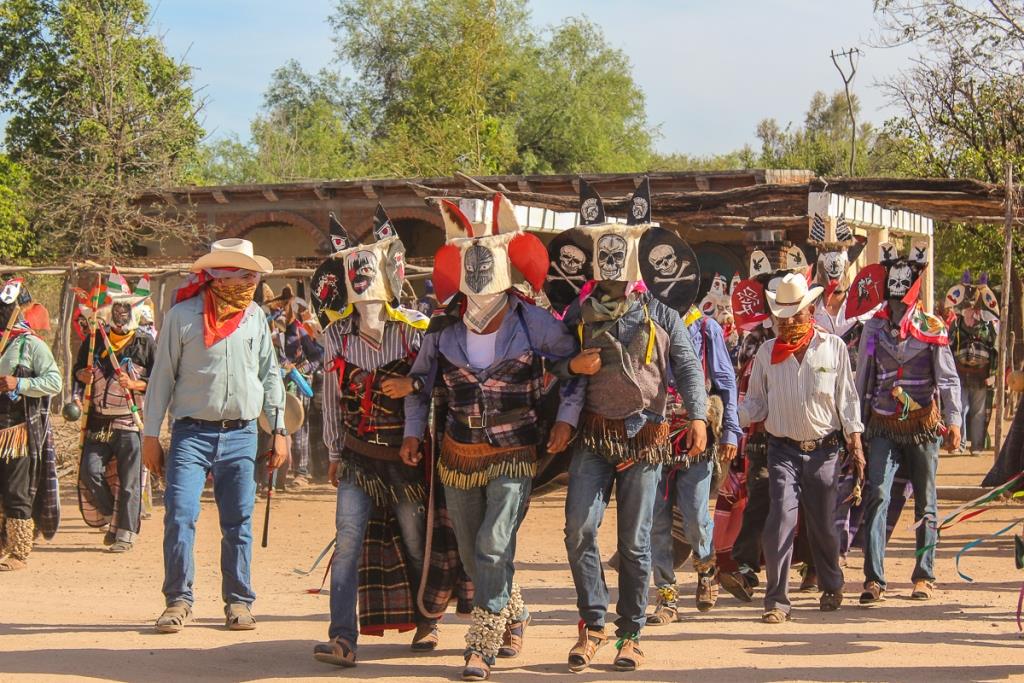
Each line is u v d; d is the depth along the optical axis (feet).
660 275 19.24
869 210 53.21
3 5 104.83
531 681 18.66
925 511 27.07
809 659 20.58
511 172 146.82
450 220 19.56
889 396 26.68
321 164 173.47
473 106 128.16
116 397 36.19
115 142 96.17
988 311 58.49
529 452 18.92
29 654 20.52
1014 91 82.12
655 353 19.24
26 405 32.60
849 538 28.43
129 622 24.34
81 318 37.27
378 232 20.67
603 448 19.11
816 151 178.19
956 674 19.35
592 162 155.94
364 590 20.61
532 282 19.01
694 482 24.12
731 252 86.28
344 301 20.26
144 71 106.42
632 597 19.54
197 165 124.98
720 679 18.84
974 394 58.95
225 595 23.52
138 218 93.66
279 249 97.60
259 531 40.22
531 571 32.73
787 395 24.36
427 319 20.27
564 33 162.81
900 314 26.71
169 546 22.68
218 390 22.50
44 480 33.88
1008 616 25.21
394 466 20.03
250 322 23.17
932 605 26.55
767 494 26.84
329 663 19.69
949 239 84.07
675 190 70.74
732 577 26.40
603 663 20.13
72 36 102.83
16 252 96.07
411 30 173.37
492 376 18.75
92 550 36.37
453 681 18.57
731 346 42.04
